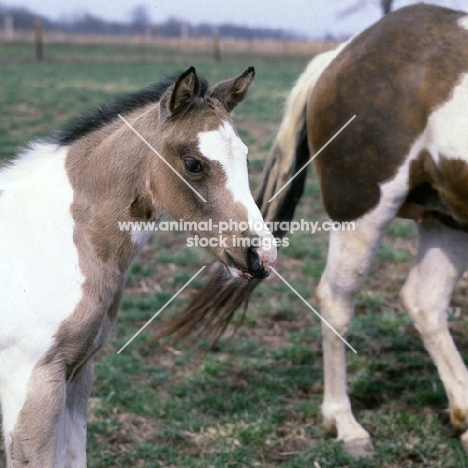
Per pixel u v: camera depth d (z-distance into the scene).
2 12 35.53
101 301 2.70
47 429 2.61
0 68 21.03
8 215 2.70
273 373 4.45
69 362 2.68
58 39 32.75
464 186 3.46
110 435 3.78
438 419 3.94
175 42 30.73
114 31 33.69
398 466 3.59
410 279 3.98
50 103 14.28
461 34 3.51
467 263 3.89
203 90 2.68
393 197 3.65
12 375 2.61
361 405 4.12
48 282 2.61
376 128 3.60
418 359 4.59
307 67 4.06
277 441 3.78
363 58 3.68
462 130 3.38
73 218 2.71
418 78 3.51
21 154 2.90
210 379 4.30
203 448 3.69
